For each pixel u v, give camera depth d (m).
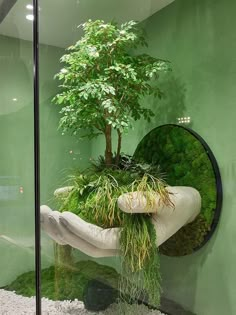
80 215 1.63
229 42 1.65
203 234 1.73
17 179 2.61
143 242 1.55
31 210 2.38
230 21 1.64
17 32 2.43
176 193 1.67
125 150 1.93
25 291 2.33
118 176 1.71
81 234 1.58
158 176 1.77
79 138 2.05
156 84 1.94
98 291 1.81
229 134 1.64
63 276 1.98
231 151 1.63
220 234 1.67
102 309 1.80
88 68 1.84
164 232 1.62
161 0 1.95
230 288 1.61
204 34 1.78
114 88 1.80
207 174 1.73
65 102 2.01
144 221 1.57
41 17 2.19
